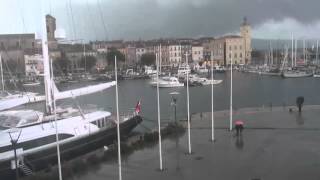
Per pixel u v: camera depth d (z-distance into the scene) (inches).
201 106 3398.1
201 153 1325.0
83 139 1403.8
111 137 1531.7
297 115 1932.8
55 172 1171.3
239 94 4308.6
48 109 1467.8
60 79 4436.5
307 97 4035.4
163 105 3467.0
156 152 1353.3
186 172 1139.9
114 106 3321.9
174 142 1476.4
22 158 1215.6
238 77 6609.3
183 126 1738.4
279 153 1295.5
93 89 1595.7
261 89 4788.4
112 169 1195.9
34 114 1369.3
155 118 2588.6
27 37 4566.9
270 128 1657.2
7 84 3181.6
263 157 1258.0
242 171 1132.5
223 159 1249.4
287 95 4212.6
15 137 1210.0
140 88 5221.5
